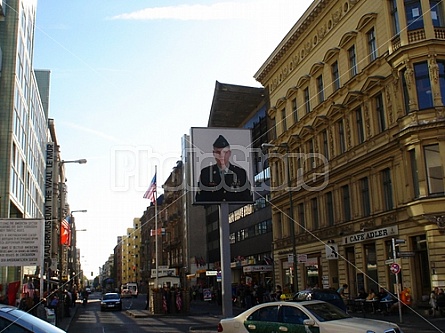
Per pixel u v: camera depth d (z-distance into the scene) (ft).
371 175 102.22
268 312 39.96
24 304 61.11
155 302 112.16
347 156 111.34
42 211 191.31
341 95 114.21
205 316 103.96
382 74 97.66
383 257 96.94
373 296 87.97
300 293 70.33
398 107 90.43
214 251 234.79
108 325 87.86
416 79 86.94
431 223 83.10
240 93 188.75
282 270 150.00
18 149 123.75
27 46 137.69
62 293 113.80
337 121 117.19
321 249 123.95
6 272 109.19
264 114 169.27
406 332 60.44
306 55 134.10
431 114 84.12
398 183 92.22
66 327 84.48
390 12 94.17
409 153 88.38
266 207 165.17
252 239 178.81
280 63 152.05
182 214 267.18
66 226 133.28
